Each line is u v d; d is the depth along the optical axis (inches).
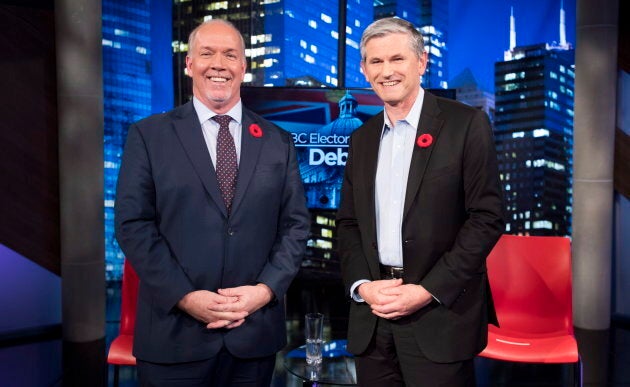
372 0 190.1
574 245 158.6
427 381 60.3
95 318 148.3
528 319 107.4
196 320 59.7
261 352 61.2
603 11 148.0
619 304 164.7
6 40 142.0
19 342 146.5
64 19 138.1
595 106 150.9
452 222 60.3
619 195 162.1
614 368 132.6
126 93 184.9
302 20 189.9
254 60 193.3
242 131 62.8
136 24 183.5
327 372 95.6
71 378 126.0
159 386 59.9
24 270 149.1
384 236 62.9
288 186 64.9
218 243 59.7
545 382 125.2
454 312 59.8
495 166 60.0
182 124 61.3
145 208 59.6
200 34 60.8
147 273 57.6
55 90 147.3
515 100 188.9
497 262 110.4
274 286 60.7
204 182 59.6
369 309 64.0
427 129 61.0
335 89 154.3
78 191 142.9
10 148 145.2
